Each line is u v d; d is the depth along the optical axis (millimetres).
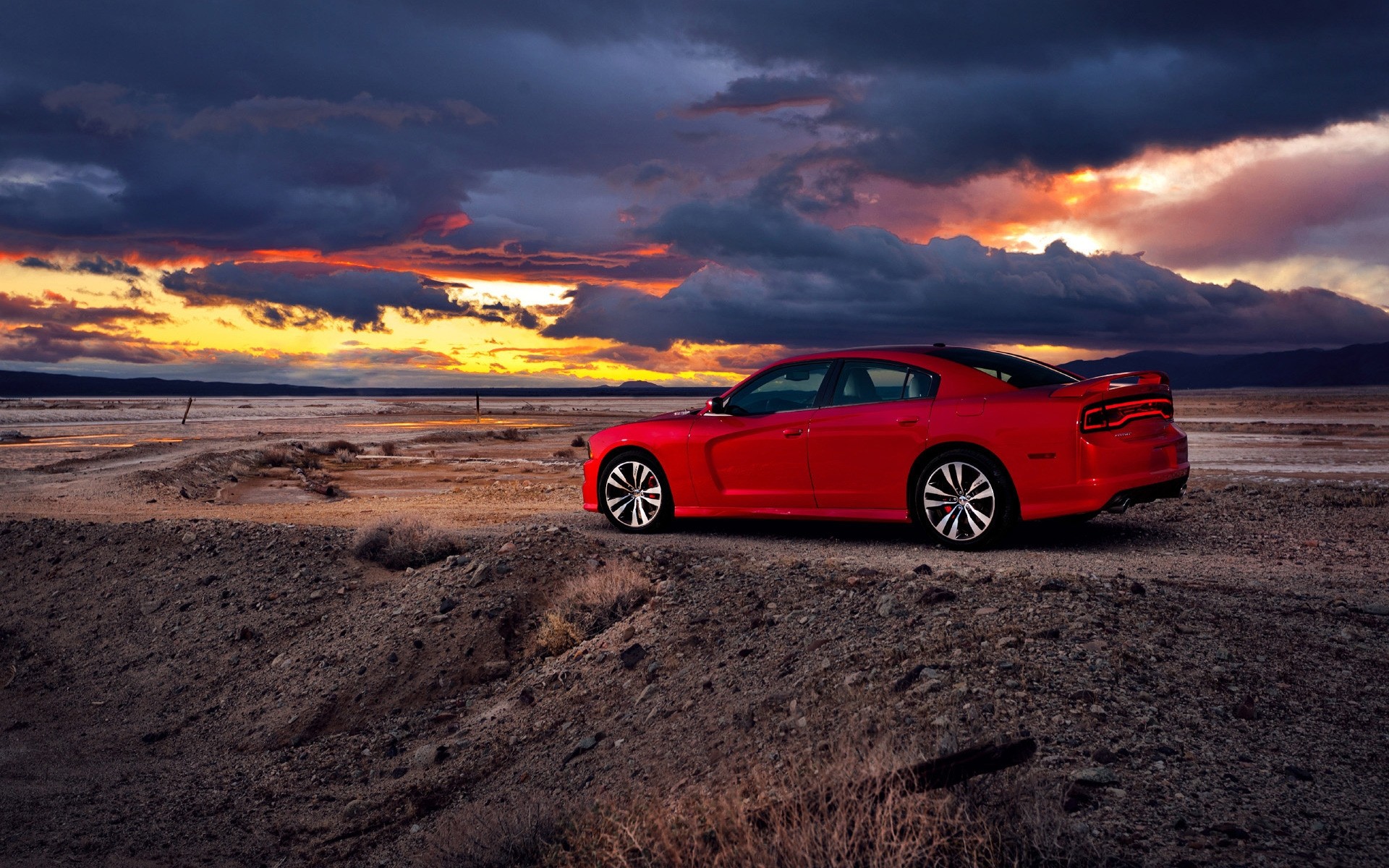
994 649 4449
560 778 4797
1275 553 7215
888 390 7594
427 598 7809
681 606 6484
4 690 8133
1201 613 4953
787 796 2979
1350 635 4660
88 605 9391
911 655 4598
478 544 9078
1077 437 6684
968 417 7090
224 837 5230
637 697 5461
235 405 123938
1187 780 3191
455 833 4297
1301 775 3230
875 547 7699
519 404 171625
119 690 7820
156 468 20562
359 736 6328
